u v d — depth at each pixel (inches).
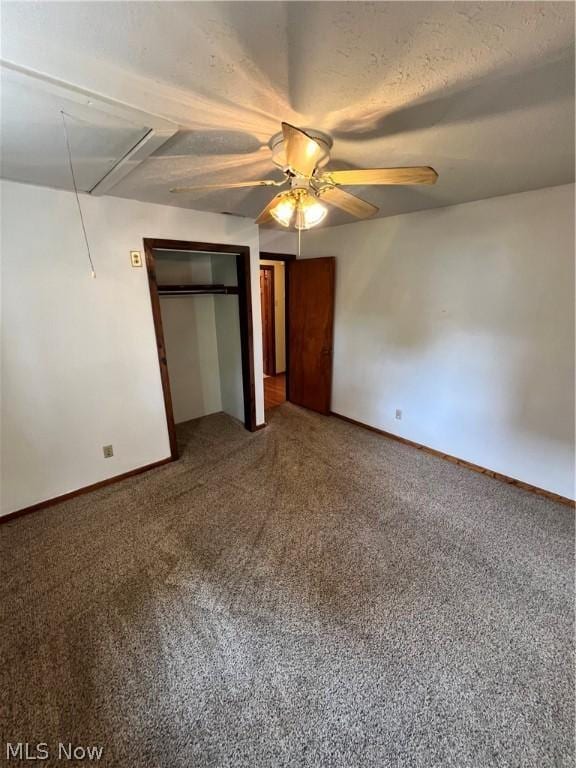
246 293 138.6
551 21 33.4
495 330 108.3
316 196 63.3
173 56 38.7
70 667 58.8
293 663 59.5
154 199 102.2
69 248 94.5
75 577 77.0
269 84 44.4
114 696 54.8
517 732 50.2
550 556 82.3
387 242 132.7
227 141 61.1
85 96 46.4
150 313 113.7
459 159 71.1
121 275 105.0
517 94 46.7
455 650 61.4
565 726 50.8
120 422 113.2
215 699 54.5
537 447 105.1
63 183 85.8
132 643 62.7
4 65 39.4
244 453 134.6
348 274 150.6
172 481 115.5
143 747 49.1
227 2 31.1
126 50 37.7
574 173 80.6
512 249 100.5
